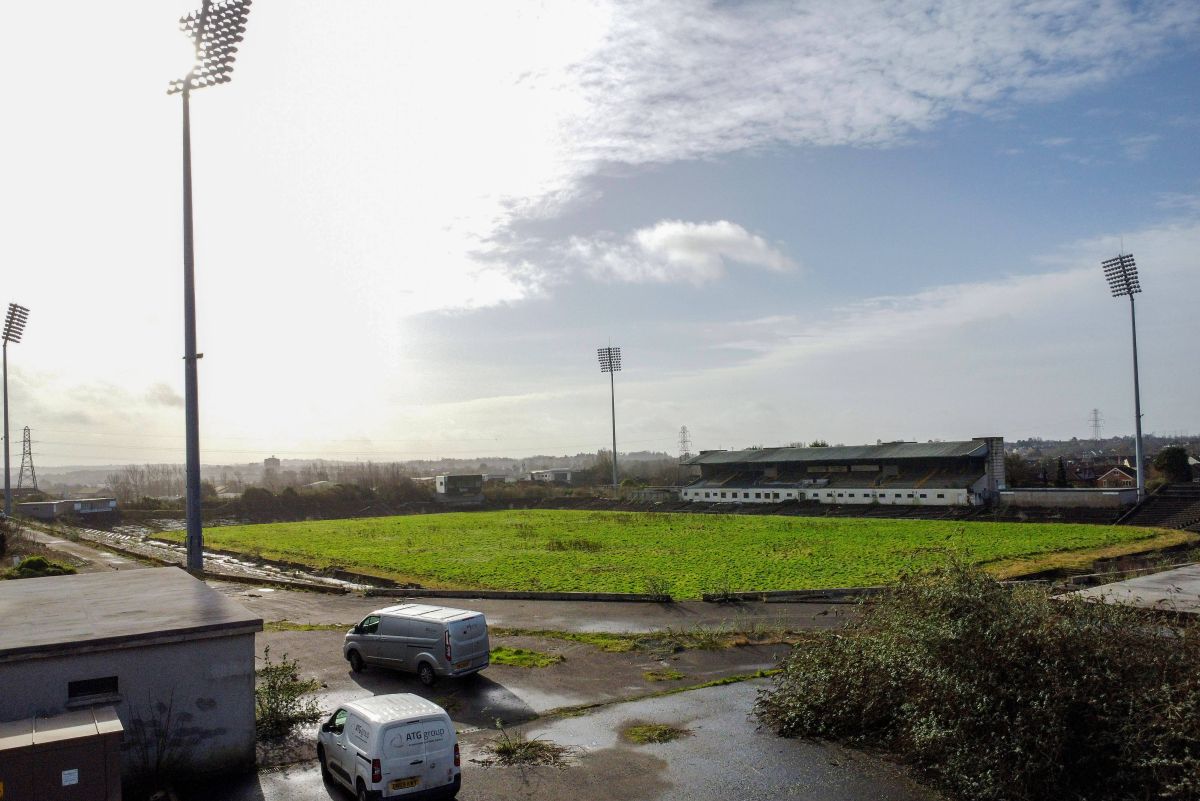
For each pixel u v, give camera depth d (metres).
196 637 15.29
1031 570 42.03
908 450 96.12
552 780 15.50
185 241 28.83
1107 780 13.44
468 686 21.91
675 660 24.58
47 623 15.72
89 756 11.88
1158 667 14.07
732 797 14.60
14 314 76.94
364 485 131.50
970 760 14.07
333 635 28.33
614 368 126.94
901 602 17.70
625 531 74.44
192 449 28.61
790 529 73.06
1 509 92.06
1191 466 94.56
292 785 15.31
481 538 69.75
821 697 17.81
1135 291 79.06
